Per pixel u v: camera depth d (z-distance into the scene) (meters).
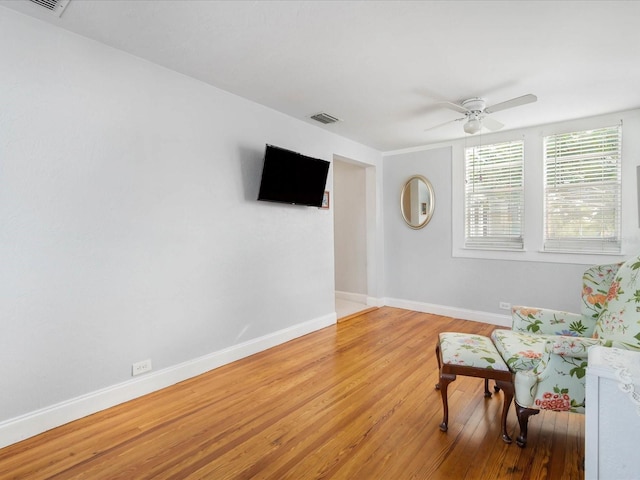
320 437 1.90
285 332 3.50
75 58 2.03
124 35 2.05
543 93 2.87
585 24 1.91
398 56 2.28
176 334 2.58
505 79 2.62
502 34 2.02
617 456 1.15
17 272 1.84
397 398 2.33
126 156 2.27
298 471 1.63
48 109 1.93
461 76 2.57
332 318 4.12
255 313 3.20
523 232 3.88
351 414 2.13
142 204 2.36
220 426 2.01
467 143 4.26
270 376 2.69
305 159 3.40
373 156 4.80
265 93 2.92
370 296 5.02
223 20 1.89
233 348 2.99
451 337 2.25
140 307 2.36
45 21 1.91
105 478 1.59
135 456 1.74
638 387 1.10
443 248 4.50
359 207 5.21
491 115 3.38
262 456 1.74
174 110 2.53
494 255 4.09
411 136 4.18
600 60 2.32
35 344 1.91
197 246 2.71
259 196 3.10
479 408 2.20
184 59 2.35
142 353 2.38
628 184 3.28
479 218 4.21
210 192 2.79
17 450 1.77
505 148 3.98
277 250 3.41
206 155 2.75
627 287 1.83
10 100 1.80
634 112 3.24
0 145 1.78
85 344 2.10
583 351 1.66
